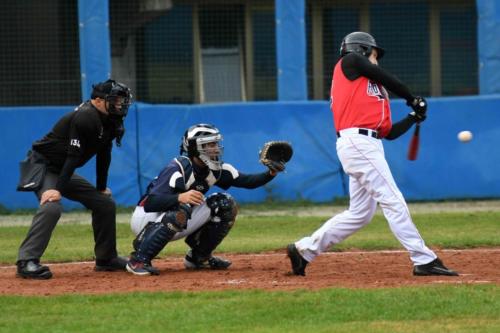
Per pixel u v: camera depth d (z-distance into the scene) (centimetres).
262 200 5134
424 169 5144
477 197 5162
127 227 4228
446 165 5150
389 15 5697
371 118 2450
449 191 5153
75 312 2161
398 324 1978
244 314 2089
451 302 2147
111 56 5347
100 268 2855
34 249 2697
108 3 5150
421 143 5134
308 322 2012
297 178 5122
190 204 2647
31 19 5288
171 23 5481
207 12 5556
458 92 5709
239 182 2716
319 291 2300
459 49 5697
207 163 2645
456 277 2502
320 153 5134
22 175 2747
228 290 2359
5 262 3180
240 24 5597
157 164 5072
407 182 5141
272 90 5656
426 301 2159
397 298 2194
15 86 5309
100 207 2805
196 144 2630
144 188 5072
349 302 2166
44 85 5303
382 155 2473
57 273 2836
